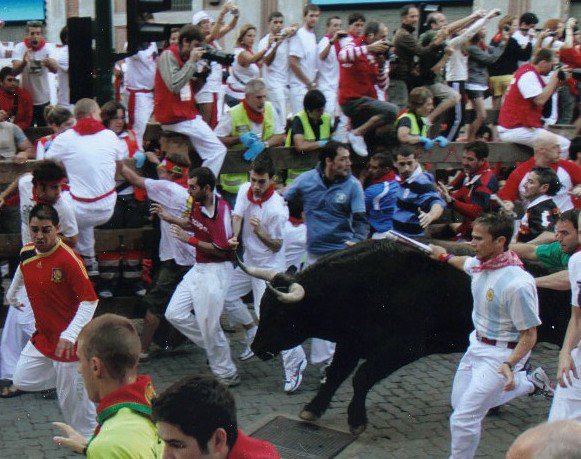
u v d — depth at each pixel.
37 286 5.45
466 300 6.22
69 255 5.42
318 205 7.25
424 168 9.25
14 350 6.87
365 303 6.18
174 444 2.82
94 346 3.52
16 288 5.85
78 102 7.26
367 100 9.07
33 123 11.21
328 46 10.91
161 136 8.35
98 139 7.17
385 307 6.17
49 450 5.96
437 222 8.98
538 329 6.25
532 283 5.18
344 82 9.22
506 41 11.88
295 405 6.82
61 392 5.49
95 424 5.62
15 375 5.72
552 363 7.86
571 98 11.66
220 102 10.46
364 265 6.20
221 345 7.06
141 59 9.48
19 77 11.26
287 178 8.81
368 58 9.07
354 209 7.21
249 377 7.40
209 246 6.89
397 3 17.91
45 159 6.93
